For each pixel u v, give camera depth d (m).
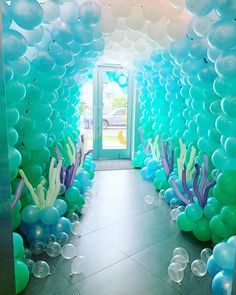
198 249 2.42
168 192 3.48
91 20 2.14
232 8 1.61
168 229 2.82
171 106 3.64
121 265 2.16
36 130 2.30
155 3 2.20
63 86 2.91
